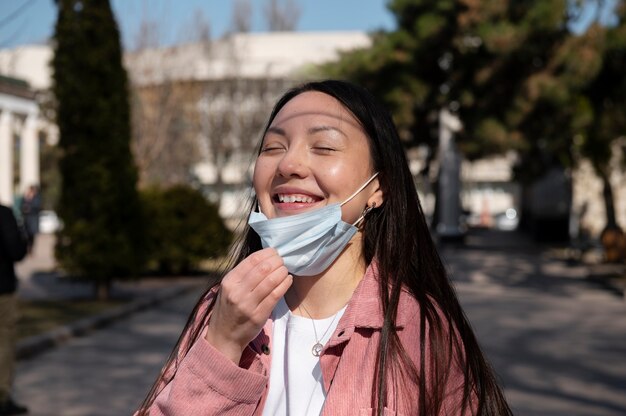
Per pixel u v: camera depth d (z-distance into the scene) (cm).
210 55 3925
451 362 176
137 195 1537
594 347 1006
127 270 1505
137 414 188
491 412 184
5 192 3297
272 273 168
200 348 170
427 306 179
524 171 2752
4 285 678
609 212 2170
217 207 2016
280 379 181
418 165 4284
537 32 2009
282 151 188
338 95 189
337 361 175
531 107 2119
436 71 2566
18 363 930
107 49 1512
